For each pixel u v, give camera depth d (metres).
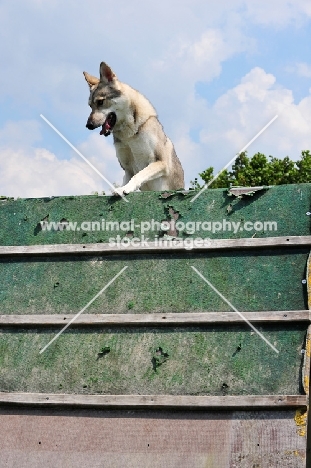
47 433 5.25
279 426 4.89
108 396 5.22
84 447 5.14
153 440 5.05
